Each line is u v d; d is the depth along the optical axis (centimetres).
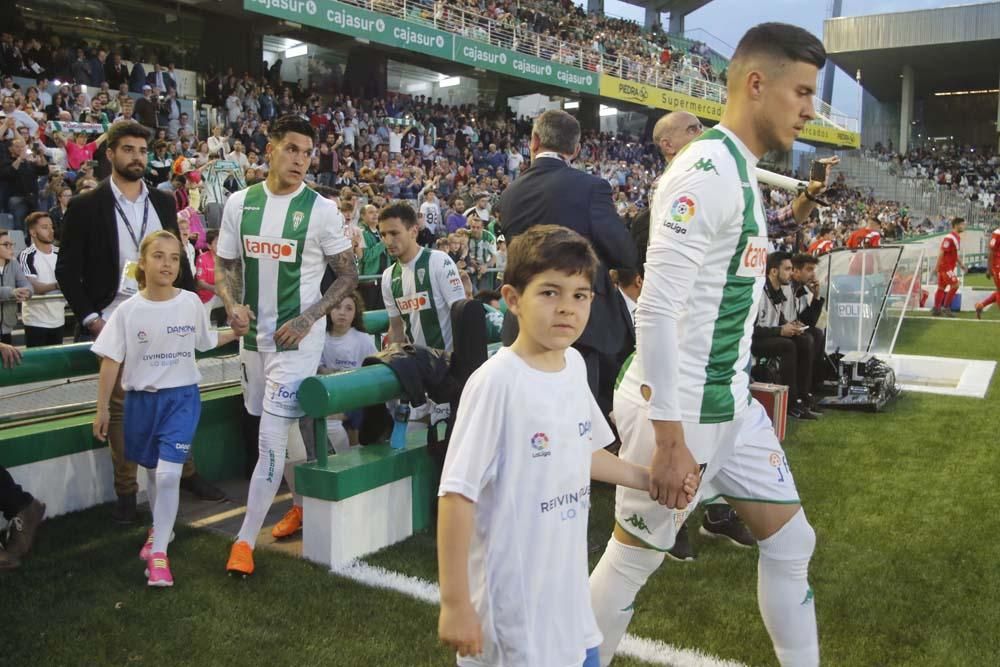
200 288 553
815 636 230
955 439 570
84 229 388
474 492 166
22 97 1176
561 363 180
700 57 3547
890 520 409
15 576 334
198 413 357
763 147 226
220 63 1897
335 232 360
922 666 269
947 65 4244
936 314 1427
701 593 325
